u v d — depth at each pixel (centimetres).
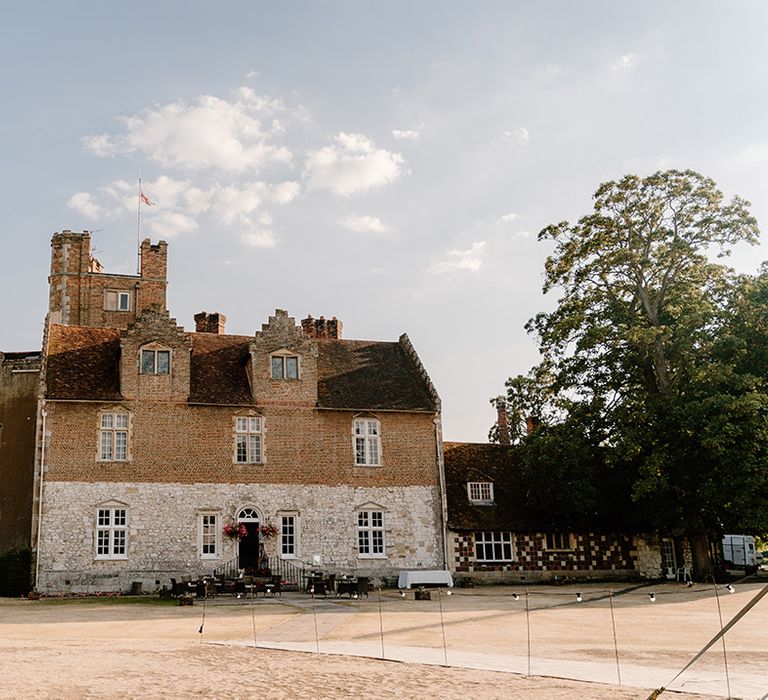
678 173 4419
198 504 4078
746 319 4209
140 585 3872
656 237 4497
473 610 2983
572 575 4616
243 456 4228
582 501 4416
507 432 5847
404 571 4306
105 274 6278
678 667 1711
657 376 4462
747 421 3878
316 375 4453
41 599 3612
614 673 1617
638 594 3675
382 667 1692
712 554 5197
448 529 4472
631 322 4472
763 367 4225
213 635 2297
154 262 6412
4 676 1517
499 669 1664
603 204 4516
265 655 1852
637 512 4544
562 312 4634
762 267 4447
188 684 1496
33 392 4306
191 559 4003
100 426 4019
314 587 3675
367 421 4478
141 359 4147
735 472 3825
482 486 4731
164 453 4081
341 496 4325
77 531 3866
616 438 4291
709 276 4422
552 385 4688
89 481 3938
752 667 1712
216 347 4562
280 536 4175
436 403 4600
